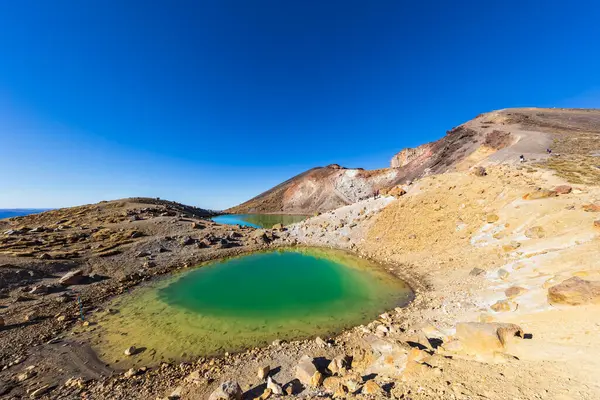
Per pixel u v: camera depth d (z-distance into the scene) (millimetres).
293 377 8805
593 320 6574
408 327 11852
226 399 7125
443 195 26938
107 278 21312
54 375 10203
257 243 32438
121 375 10156
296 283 19594
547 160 30250
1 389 9445
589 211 14977
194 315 15078
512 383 5098
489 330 6984
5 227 37906
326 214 38062
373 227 30141
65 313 15547
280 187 140250
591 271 9344
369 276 20234
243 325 13758
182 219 41562
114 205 50906
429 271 19000
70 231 32125
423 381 6074
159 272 23156
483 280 14586
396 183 83688
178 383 9406
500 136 53938
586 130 48281
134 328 13750
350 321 13711
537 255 13648
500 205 21234
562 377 4863
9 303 16297
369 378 7449
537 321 7824
